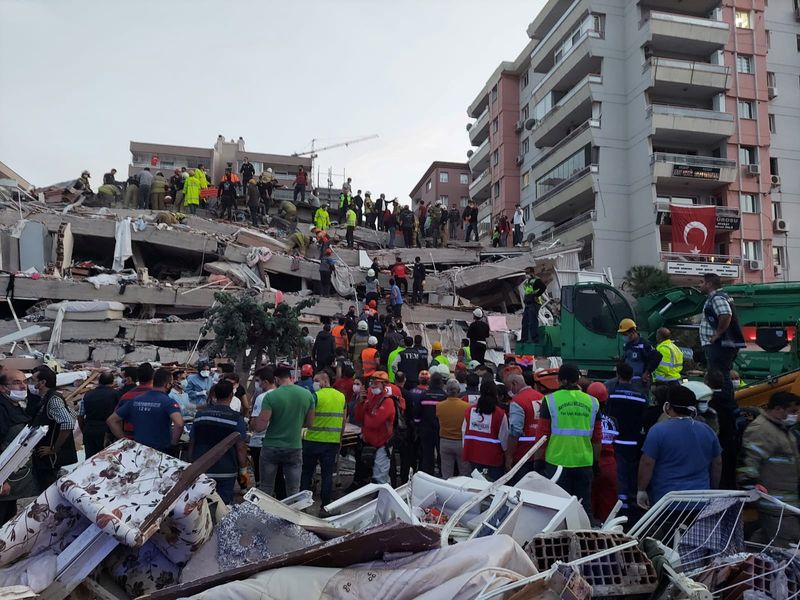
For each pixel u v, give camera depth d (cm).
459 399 783
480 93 5303
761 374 1003
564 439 586
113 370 1383
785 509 453
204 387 988
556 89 4022
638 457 615
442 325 1886
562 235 3738
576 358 1180
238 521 444
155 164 4438
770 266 3344
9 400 623
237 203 2594
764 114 3497
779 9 3681
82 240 1958
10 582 396
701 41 3434
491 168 5022
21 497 569
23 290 1634
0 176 3969
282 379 704
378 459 820
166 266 2081
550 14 4250
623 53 3609
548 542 407
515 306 2297
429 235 2542
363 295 2019
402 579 335
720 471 521
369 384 833
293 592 340
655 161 3278
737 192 3381
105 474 431
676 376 889
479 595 311
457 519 448
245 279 1855
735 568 386
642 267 3097
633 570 380
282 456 686
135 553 433
